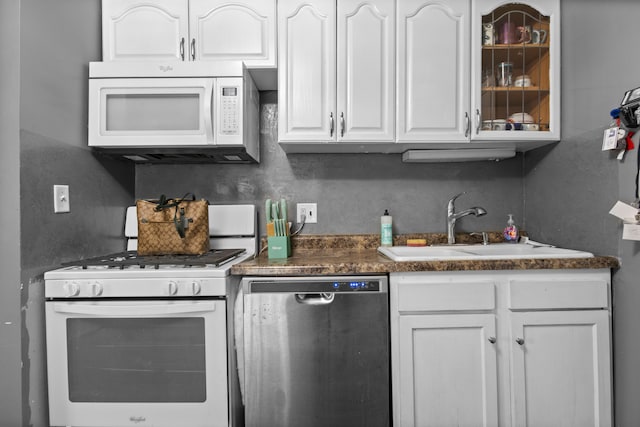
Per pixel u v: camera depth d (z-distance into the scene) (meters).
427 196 1.95
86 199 1.51
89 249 1.52
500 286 1.36
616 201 1.32
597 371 1.33
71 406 1.26
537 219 1.83
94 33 1.58
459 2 1.60
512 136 1.62
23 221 1.17
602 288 1.33
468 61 1.61
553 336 1.35
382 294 1.34
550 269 1.36
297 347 1.33
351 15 1.59
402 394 1.33
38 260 1.24
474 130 1.61
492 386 1.33
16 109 1.16
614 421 1.35
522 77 1.65
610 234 1.36
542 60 1.66
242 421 1.39
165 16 1.59
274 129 1.93
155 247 1.53
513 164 1.94
